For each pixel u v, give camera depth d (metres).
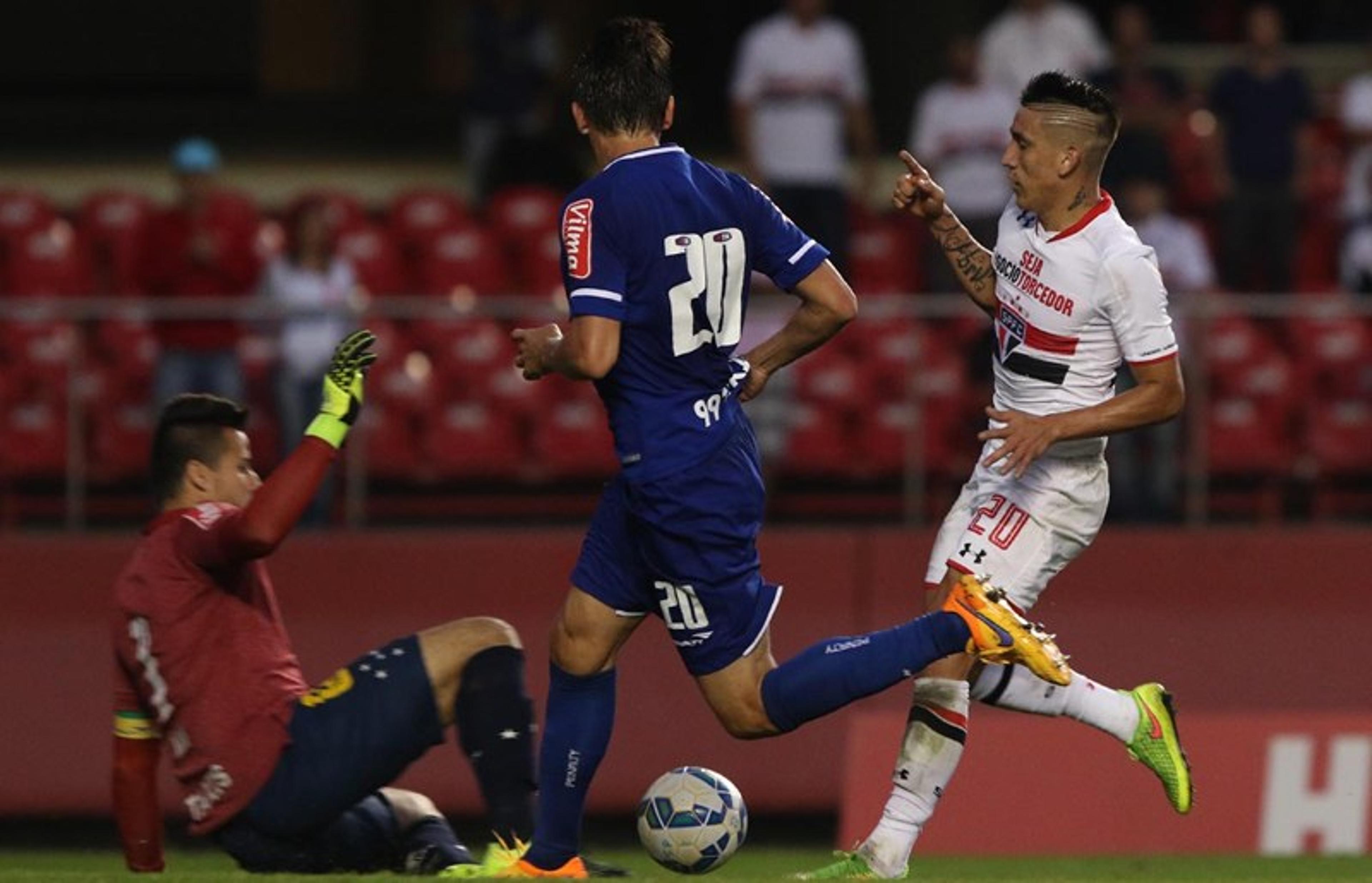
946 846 35.97
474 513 40.66
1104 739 36.47
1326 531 38.84
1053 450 22.80
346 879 20.03
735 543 20.98
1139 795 36.41
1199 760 36.72
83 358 38.91
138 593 21.62
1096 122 21.89
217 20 60.84
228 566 21.48
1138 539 38.59
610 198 20.45
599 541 21.50
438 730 21.81
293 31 61.03
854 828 35.97
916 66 59.69
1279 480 40.53
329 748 21.42
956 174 45.28
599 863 22.69
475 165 51.72
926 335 39.81
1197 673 38.41
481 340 40.97
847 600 38.38
